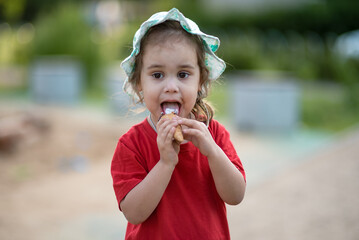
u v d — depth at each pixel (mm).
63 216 4320
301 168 5242
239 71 15297
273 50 16312
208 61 1997
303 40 17250
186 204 1811
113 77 9508
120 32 17844
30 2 21078
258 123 8258
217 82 2381
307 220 3641
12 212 4359
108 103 10094
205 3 19734
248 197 4465
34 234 3865
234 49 15578
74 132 7641
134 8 26328
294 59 15391
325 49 15461
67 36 14031
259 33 18516
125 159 1848
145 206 1733
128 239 1911
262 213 3939
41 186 5242
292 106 8297
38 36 14414
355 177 4543
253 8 18891
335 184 4430
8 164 5938
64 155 6449
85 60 13805
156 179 1726
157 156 1862
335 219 3596
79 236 3865
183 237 1776
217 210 1877
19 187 5172
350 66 12875
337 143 6523
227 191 1821
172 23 1834
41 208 4523
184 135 1806
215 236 1818
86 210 4492
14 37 19797
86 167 6066
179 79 1807
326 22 17422
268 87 8172
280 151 6918
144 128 1914
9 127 6625
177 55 1776
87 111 10320
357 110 9789
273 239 3340
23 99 12203
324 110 9766
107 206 4617
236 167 1944
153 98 1807
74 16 14383
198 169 1856
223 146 2002
